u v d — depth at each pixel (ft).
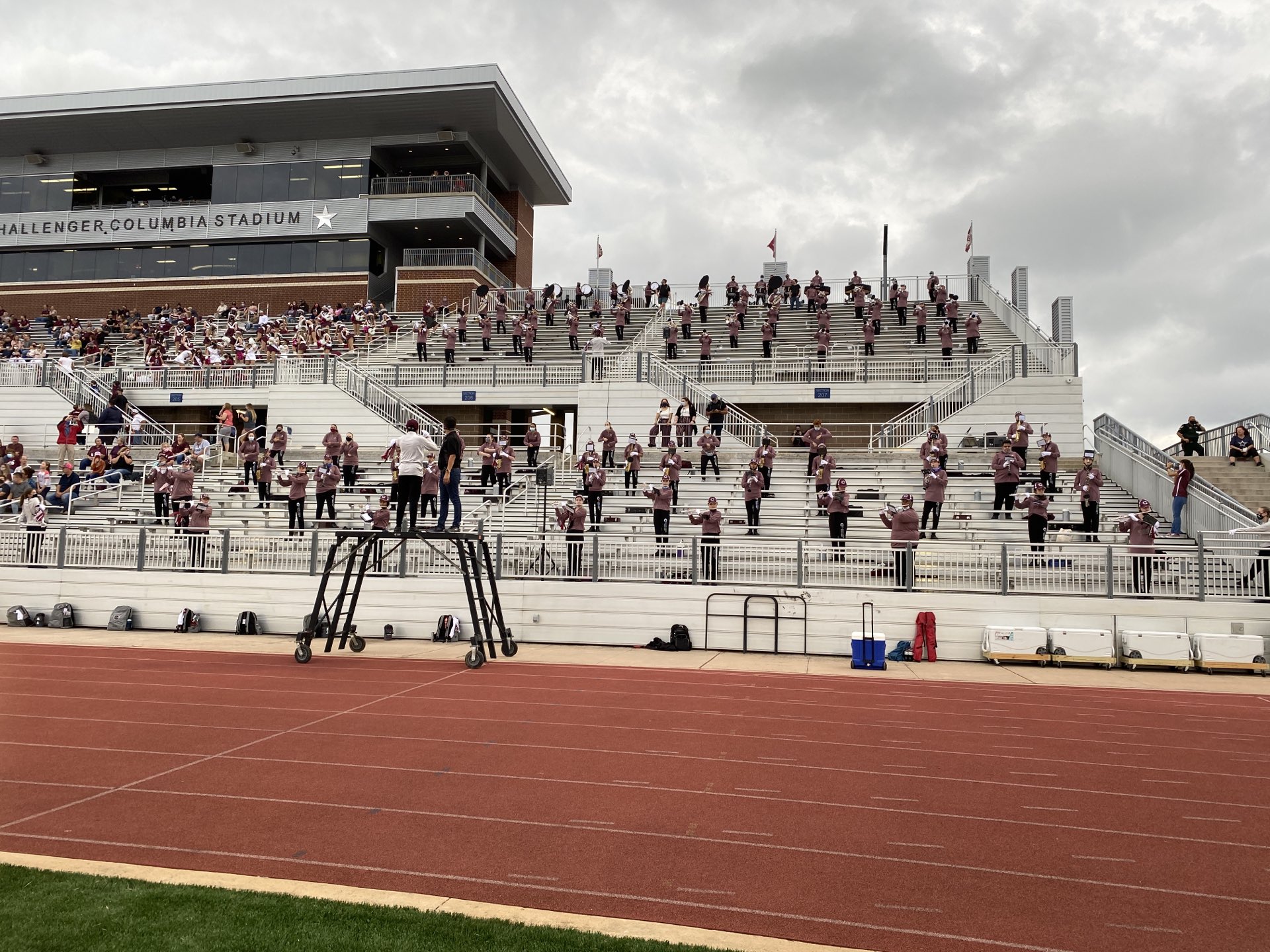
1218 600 49.60
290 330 135.33
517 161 168.35
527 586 56.80
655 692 39.19
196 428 114.83
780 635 53.47
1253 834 20.77
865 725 32.63
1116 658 49.73
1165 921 15.99
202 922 14.60
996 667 49.03
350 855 18.65
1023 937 15.29
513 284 172.35
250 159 158.81
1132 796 23.82
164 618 60.80
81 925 14.37
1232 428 81.71
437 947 13.88
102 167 163.63
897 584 52.80
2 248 161.48
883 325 112.78
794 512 73.20
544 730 30.89
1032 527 57.00
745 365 99.96
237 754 26.96
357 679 41.55
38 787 23.38
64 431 95.66
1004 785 24.70
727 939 14.85
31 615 62.28
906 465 80.28
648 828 20.63
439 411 111.96
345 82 144.56
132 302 158.71
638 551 56.13
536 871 17.93
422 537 46.50
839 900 16.72
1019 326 106.63
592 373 100.94
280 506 76.33
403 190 154.10
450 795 22.94
